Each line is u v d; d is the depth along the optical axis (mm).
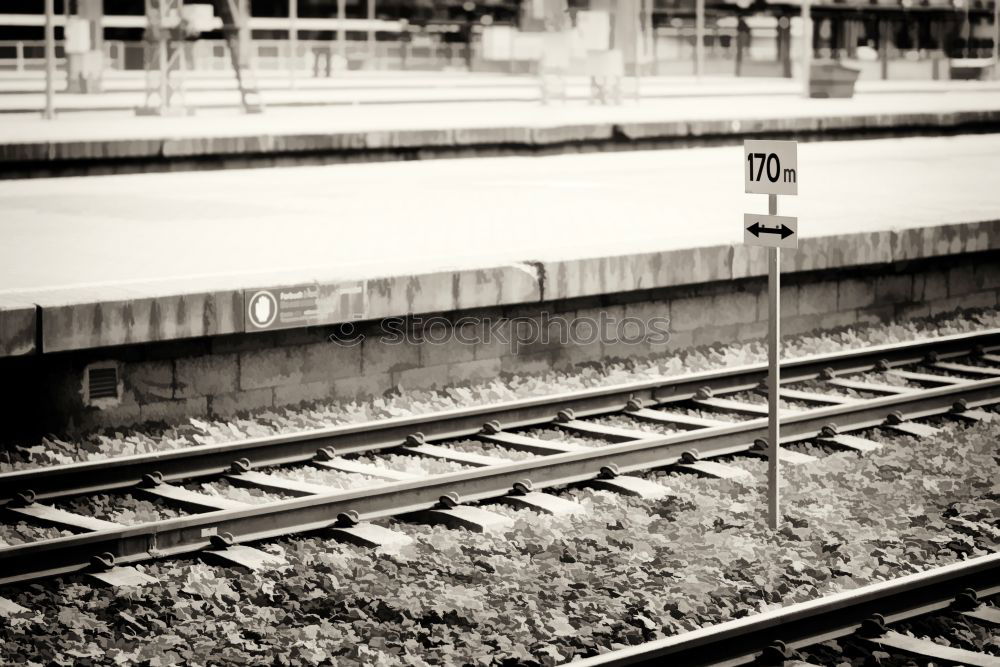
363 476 9641
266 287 11141
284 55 50562
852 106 34438
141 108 28859
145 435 10523
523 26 57000
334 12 58469
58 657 6484
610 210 17188
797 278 14539
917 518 8516
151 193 19578
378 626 6836
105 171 22062
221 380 11148
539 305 12789
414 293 11891
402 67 57562
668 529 8375
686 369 13133
